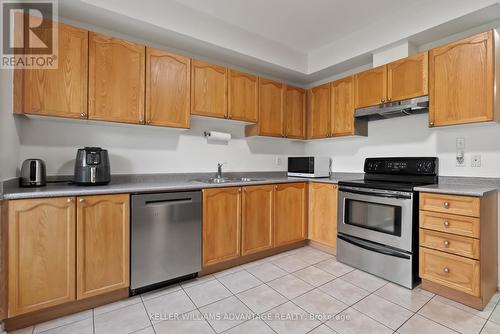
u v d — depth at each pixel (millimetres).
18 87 1770
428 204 2033
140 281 1968
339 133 3057
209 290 2086
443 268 1943
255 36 2920
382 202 2305
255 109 2986
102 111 2047
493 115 1906
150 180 2580
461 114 2057
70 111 1925
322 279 2287
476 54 1984
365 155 3111
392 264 2221
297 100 3400
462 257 1846
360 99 2828
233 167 3201
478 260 1771
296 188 3035
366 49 2764
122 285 1889
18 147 1913
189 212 2203
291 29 2820
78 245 1716
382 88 2617
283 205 2908
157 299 1945
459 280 1859
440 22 2203
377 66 2713
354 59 2951
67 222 1680
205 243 2314
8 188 1669
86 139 2264
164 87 2340
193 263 2234
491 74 1912
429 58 2260
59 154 2143
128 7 2104
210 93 2627
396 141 2814
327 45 3180
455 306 1846
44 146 2082
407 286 2117
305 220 3117
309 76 3512
